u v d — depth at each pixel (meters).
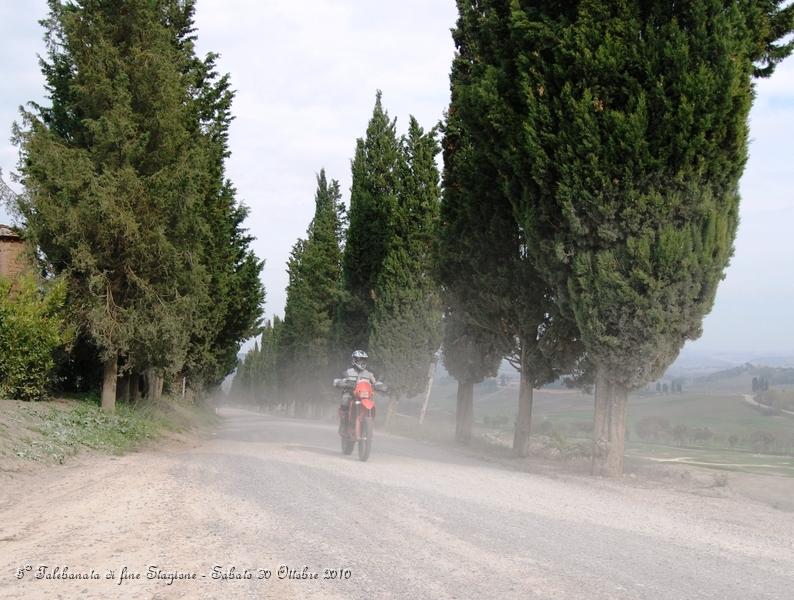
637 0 11.54
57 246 16.45
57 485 8.82
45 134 16.34
